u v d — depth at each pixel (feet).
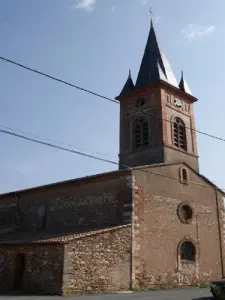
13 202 94.53
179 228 78.84
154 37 107.24
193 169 88.07
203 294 60.90
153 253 71.41
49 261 58.49
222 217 90.43
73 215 79.25
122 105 100.94
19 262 64.39
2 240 74.95
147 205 73.56
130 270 66.08
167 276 72.54
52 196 85.66
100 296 54.75
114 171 74.43
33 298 51.47
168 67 101.45
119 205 71.92
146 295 57.93
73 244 58.23
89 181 78.38
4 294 57.41
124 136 97.09
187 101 100.07
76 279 57.26
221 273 84.69
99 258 61.41
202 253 82.07
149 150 89.51
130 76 103.30
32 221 87.76
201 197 87.25
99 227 71.92
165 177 79.82
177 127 93.81
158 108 91.50
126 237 67.26
